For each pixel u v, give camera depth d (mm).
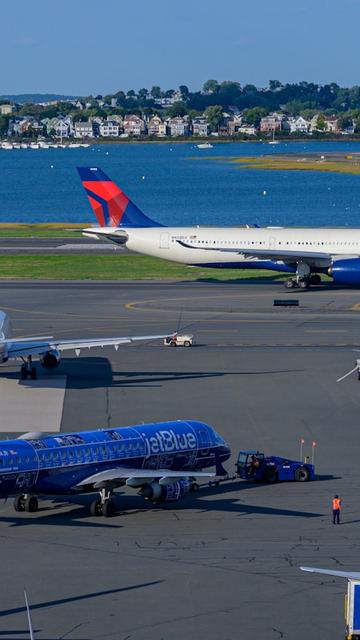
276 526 181125
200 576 157250
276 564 162375
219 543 171875
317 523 182875
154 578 156250
